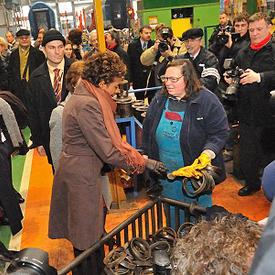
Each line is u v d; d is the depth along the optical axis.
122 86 3.46
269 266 0.46
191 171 2.08
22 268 1.00
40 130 3.30
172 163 2.38
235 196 3.69
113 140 2.06
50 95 3.16
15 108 3.13
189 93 2.24
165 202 2.09
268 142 3.27
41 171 4.77
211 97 2.26
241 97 3.27
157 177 2.44
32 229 3.37
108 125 2.05
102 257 1.92
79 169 2.10
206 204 2.46
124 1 9.66
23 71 5.56
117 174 3.51
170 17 7.28
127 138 3.77
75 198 2.12
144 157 2.37
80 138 2.10
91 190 2.13
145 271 1.72
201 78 3.23
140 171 2.15
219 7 7.31
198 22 7.36
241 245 0.65
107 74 2.04
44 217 3.58
